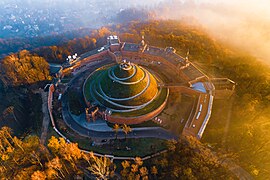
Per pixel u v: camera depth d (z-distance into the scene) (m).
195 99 106.56
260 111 91.31
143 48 136.38
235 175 71.75
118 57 134.62
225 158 77.50
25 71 120.25
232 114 96.12
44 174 66.69
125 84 103.38
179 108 103.69
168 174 71.31
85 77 125.50
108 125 98.62
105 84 107.06
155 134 93.75
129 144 89.56
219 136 86.25
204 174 68.31
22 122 102.94
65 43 165.00
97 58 139.62
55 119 102.25
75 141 91.75
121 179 74.31
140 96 102.44
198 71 116.88
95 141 91.81
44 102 109.56
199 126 89.38
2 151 79.12
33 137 83.25
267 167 72.44
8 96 111.38
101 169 70.44
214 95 105.62
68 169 73.88
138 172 73.56
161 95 107.50
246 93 101.25
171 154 77.69
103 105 102.94
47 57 143.75
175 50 137.88
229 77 116.56
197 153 74.94
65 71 126.88
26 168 72.94
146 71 115.62
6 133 85.62
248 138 80.06
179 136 91.44
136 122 98.00
